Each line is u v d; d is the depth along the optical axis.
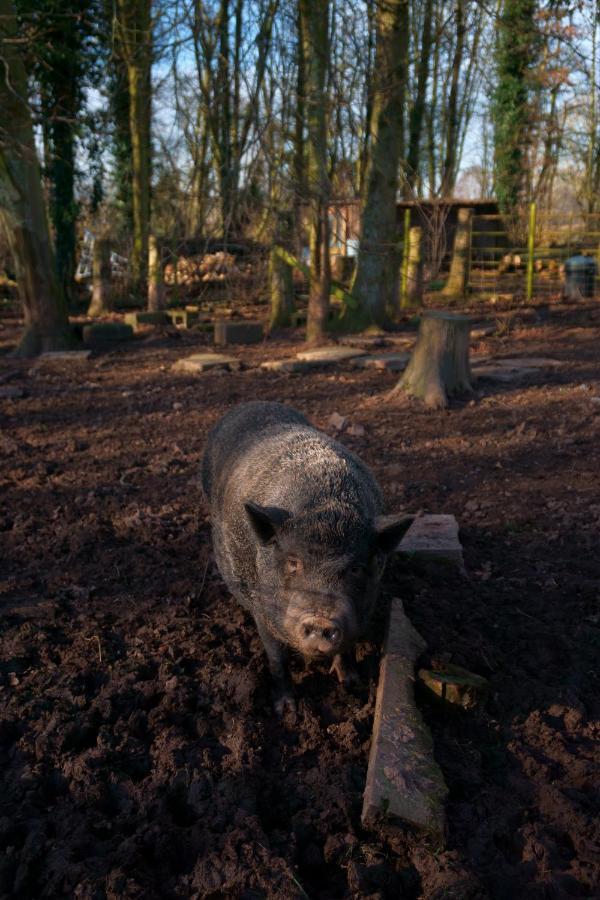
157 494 7.15
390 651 4.06
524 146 25.91
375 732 3.52
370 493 3.98
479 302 20.28
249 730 3.70
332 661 4.24
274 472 4.00
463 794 3.32
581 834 3.05
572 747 3.59
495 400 10.05
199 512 6.63
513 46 15.86
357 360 12.73
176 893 2.85
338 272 23.20
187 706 3.95
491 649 4.31
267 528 3.56
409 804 3.08
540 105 25.58
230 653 4.41
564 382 10.84
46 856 3.01
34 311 15.54
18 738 3.79
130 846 2.99
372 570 3.58
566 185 33.34
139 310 21.53
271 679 4.20
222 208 9.75
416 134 23.09
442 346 10.13
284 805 3.30
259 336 16.33
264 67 8.83
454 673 3.96
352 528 3.46
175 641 4.56
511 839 3.07
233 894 2.80
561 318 16.94
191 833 3.10
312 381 11.79
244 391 11.31
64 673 4.27
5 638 4.65
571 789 3.31
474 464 7.64
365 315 16.19
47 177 20.97
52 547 6.01
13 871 2.97
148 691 4.06
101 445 8.91
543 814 3.20
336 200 12.16
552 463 7.51
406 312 18.97
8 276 24.73
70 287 21.91
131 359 14.57
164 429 9.52
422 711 3.86
